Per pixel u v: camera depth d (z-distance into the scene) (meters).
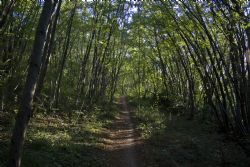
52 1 5.94
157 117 25.42
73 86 29.86
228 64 18.72
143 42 34.81
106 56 30.81
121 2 22.12
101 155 12.40
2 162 8.13
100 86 36.59
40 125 14.79
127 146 15.05
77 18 23.31
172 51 29.34
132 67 48.41
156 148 14.28
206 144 14.87
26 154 8.96
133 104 44.03
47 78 23.34
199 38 18.05
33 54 5.68
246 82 15.41
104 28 23.02
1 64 12.71
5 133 11.07
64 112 20.73
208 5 13.41
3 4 12.16
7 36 13.09
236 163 11.95
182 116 28.55
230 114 19.91
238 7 12.41
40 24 5.79
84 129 17.17
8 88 15.02
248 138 14.60
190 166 11.69
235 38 15.11
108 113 27.33
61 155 10.41
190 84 27.22
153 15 21.16
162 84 40.66
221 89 17.55
